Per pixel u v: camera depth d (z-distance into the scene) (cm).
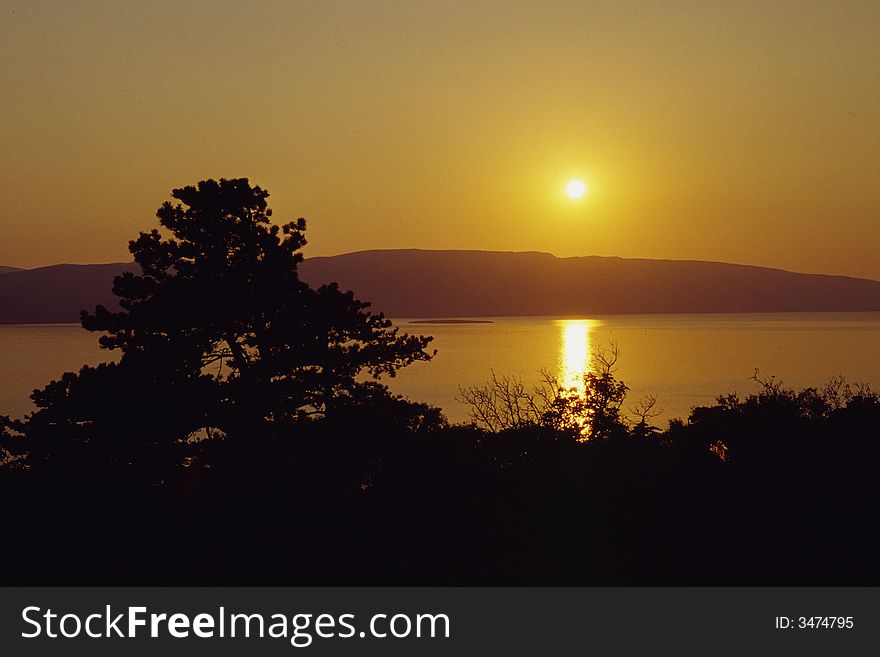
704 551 2467
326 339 3819
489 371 16988
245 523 2853
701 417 4134
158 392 3522
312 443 3412
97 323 3769
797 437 3722
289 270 3991
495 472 3250
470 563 2427
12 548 2600
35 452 3441
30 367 18950
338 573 2383
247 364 3753
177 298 3647
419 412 3734
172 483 3384
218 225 3859
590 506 2867
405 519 2828
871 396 4209
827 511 2816
